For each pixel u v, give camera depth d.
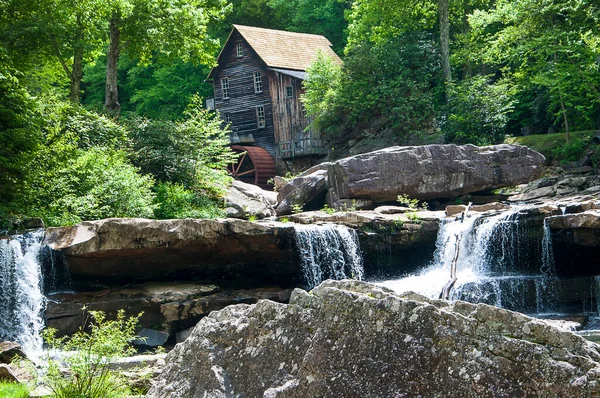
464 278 18.31
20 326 15.84
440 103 39.41
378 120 38.16
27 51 27.20
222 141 28.42
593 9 31.31
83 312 15.70
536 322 3.99
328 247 18.81
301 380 4.79
